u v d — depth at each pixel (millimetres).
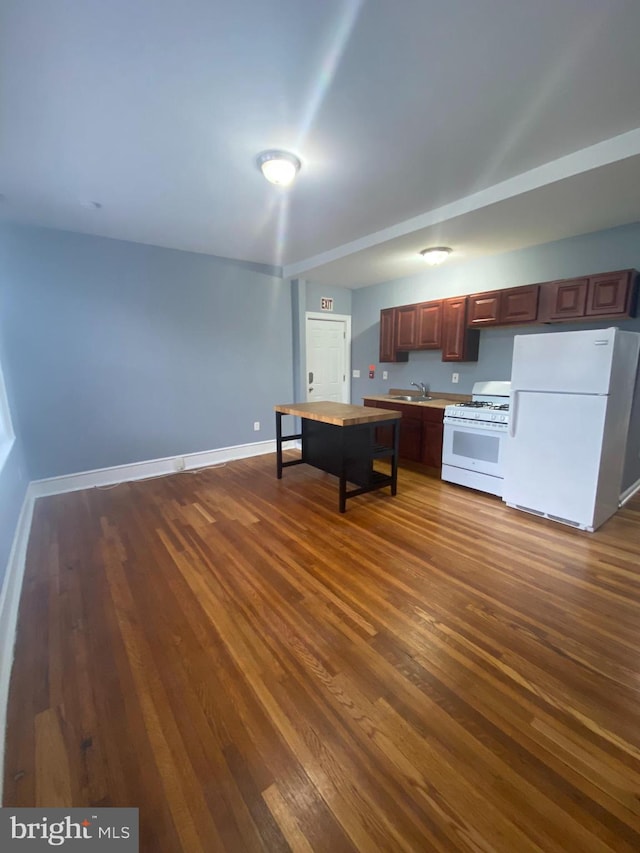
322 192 2691
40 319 3424
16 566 2279
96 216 3129
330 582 2207
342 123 1923
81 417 3729
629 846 1003
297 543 2674
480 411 3502
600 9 1291
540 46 1446
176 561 2445
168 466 4336
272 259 4590
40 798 1124
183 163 2299
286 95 1716
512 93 1706
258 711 1404
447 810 1088
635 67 1543
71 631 1823
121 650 1706
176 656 1671
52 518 3088
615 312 2986
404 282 5090
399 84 1648
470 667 1599
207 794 1136
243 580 2232
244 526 2947
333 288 5691
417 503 3406
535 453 3041
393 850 1001
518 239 3463
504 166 2350
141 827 1055
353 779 1172
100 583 2211
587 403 2707
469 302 4035
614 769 1196
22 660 1649
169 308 4129
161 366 4160
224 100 1746
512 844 1009
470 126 1948
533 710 1401
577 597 2055
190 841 1023
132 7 1267
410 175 2451
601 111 1823
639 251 3031
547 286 3385
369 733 1318
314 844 1015
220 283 4469
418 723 1354
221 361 4605
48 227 3373
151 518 3100
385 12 1301
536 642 1735
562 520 2957
